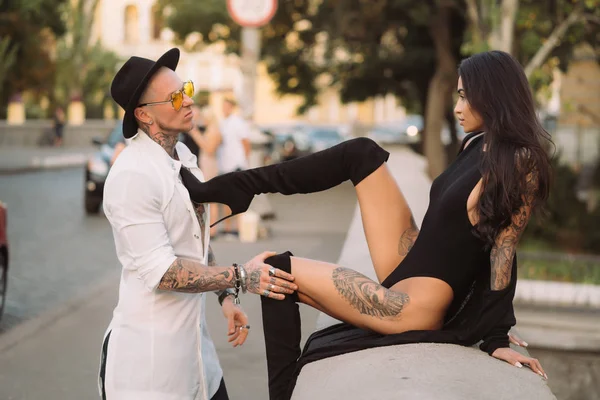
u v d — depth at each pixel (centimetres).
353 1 2494
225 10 2717
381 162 340
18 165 2919
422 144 2800
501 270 310
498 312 310
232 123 1280
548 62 1563
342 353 309
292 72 2798
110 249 1266
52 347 709
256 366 638
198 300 320
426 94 2755
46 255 1205
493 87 319
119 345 307
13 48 2759
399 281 327
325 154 335
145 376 304
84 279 1028
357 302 320
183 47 2897
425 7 2256
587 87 2202
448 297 321
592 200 1705
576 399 638
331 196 2091
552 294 680
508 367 283
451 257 319
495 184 307
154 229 301
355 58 2755
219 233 1338
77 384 609
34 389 596
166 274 299
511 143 312
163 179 308
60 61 4475
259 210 1591
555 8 1412
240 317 350
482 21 1329
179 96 310
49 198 2042
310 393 259
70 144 4338
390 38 2703
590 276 807
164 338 306
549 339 651
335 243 1268
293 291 322
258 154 1622
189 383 312
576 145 2156
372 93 2817
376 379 256
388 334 320
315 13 2620
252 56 1595
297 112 2969
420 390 241
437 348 295
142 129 315
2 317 824
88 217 1666
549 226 1581
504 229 312
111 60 4944
